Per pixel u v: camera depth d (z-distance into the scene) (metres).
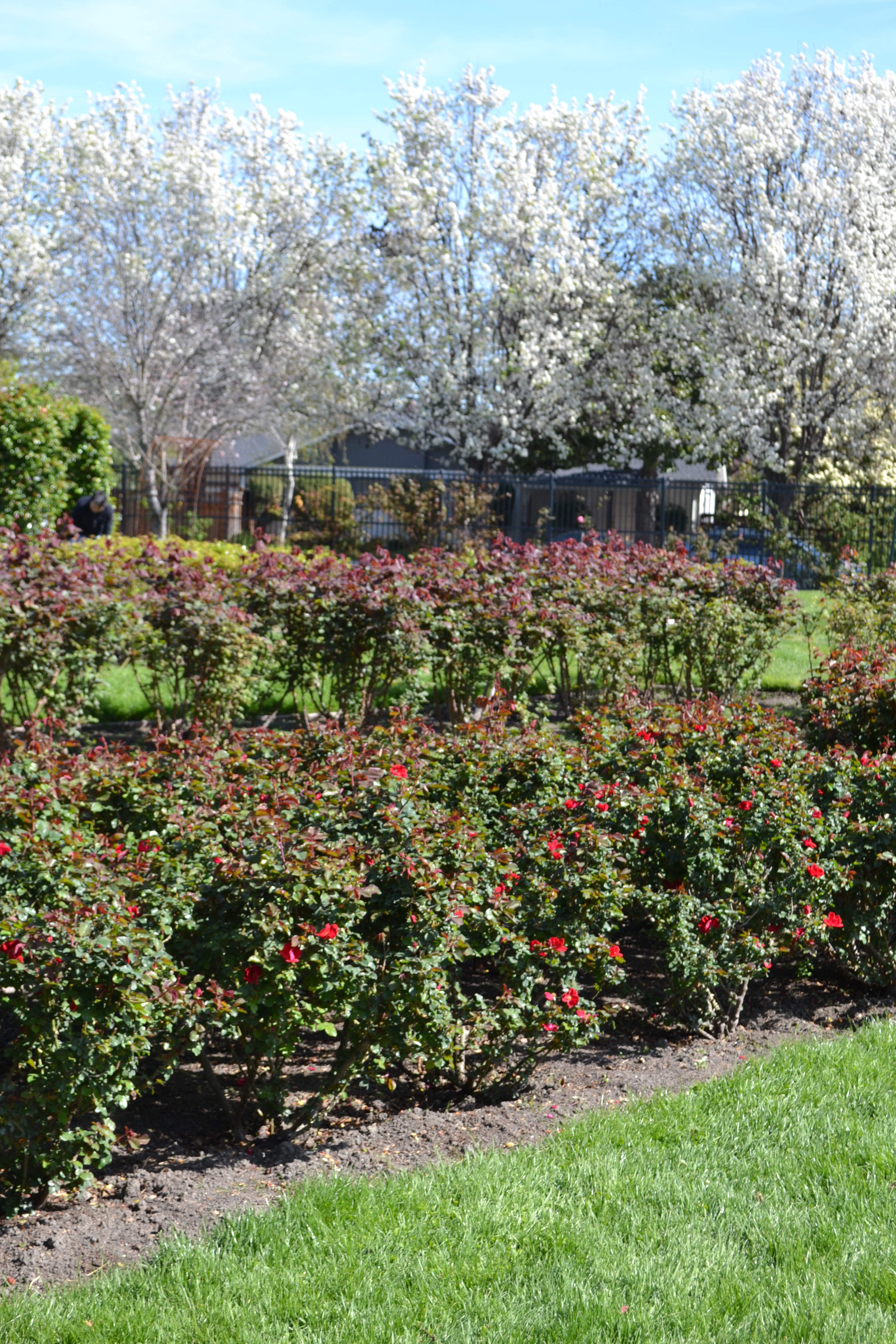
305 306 26.44
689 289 25.45
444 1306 2.61
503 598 7.69
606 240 25.23
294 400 27.41
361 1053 3.57
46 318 24.16
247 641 7.03
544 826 4.18
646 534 21.83
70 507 16.11
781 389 24.27
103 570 7.13
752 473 22.48
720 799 4.54
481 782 4.43
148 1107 3.79
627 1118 3.64
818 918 4.58
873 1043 4.32
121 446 26.38
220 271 25.08
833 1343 2.48
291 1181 3.27
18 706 7.12
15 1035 3.54
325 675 7.53
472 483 19.84
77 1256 2.87
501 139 23.33
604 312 24.80
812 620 11.16
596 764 4.72
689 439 25.98
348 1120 3.79
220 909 3.41
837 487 21.11
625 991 4.41
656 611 8.60
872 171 23.22
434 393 23.83
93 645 6.75
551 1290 2.67
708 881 4.40
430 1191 3.13
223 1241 2.89
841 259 22.42
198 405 25.27
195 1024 3.25
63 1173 3.03
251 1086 3.56
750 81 24.14
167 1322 2.54
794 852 4.49
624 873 4.13
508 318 23.88
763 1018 4.75
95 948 2.96
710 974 4.30
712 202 24.28
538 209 22.59
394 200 22.77
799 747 5.06
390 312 24.38
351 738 4.66
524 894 3.88
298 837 3.47
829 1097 3.77
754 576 9.25
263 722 8.96
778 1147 3.42
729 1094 3.82
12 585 6.72
